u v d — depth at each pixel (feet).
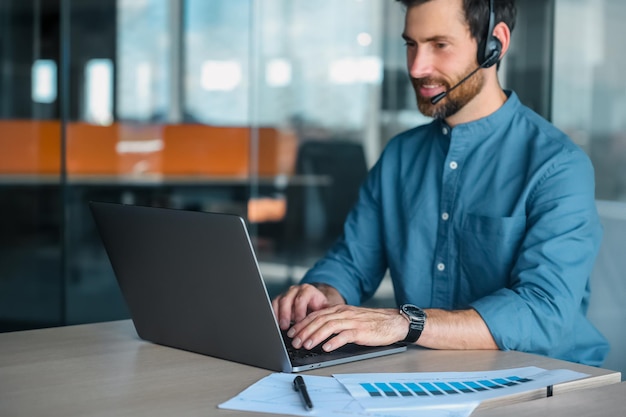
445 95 5.52
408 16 5.52
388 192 6.07
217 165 14.82
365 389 3.50
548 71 12.00
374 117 14.84
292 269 15.05
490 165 5.54
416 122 14.78
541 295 4.80
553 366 4.02
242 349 3.97
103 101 14.58
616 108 11.35
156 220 4.10
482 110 5.61
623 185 11.24
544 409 3.29
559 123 11.83
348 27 14.73
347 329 4.24
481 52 5.48
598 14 11.47
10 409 3.25
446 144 5.78
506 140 5.55
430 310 4.59
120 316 14.73
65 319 14.55
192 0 14.60
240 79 14.74
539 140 5.43
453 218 5.60
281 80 14.80
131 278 4.43
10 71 14.67
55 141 14.57
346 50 14.76
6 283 14.52
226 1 14.62
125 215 4.26
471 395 3.40
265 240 14.97
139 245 4.27
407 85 14.79
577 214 5.13
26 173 14.57
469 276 5.53
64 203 14.53
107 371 3.86
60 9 14.44
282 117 14.85
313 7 14.70
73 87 14.53
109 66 14.57
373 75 14.76
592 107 11.56
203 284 4.02
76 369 3.90
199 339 4.17
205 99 14.71
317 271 5.97
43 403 3.33
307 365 3.88
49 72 14.65
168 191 14.76
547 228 5.08
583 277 5.04
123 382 3.66
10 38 14.62
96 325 5.00
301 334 4.22
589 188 5.27
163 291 4.26
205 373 3.82
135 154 14.66
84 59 14.52
